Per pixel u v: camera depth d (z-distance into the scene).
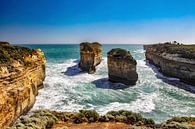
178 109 27.14
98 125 15.02
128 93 36.16
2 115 17.14
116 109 26.12
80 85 40.75
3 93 17.89
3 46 24.62
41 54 37.31
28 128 12.58
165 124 14.97
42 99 29.53
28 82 25.16
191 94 36.44
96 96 33.12
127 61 43.34
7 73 19.50
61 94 33.00
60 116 16.52
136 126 14.64
